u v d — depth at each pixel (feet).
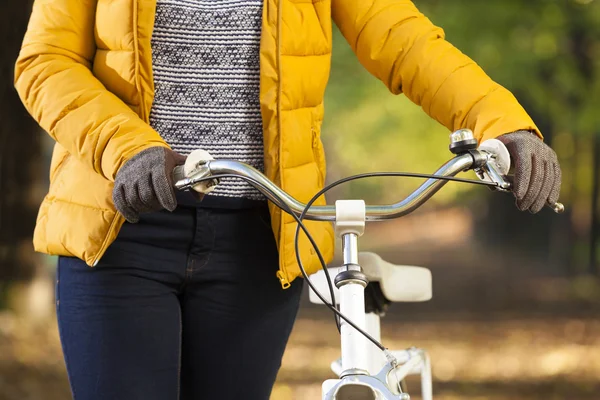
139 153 18.84
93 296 21.38
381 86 145.07
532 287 156.25
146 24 21.26
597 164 161.99
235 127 21.94
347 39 23.62
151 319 21.44
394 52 22.72
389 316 127.03
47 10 21.58
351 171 263.90
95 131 19.88
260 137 22.06
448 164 17.84
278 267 22.58
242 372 22.70
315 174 22.68
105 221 21.06
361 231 17.72
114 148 19.39
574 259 166.61
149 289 21.54
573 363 86.79
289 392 72.74
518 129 20.17
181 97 21.80
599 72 127.24
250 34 21.75
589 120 126.82
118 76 21.48
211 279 22.16
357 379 16.31
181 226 21.70
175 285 21.97
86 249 21.09
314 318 123.75
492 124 20.58
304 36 22.07
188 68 21.76
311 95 22.54
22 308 78.43
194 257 21.91
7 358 68.85
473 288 160.86
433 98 22.18
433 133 172.55
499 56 123.95
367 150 190.19
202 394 22.94
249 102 21.93
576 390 75.10
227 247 22.07
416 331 113.19
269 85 21.58
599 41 127.24
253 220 22.22
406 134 174.70
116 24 21.35
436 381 79.30
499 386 76.84
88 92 20.65
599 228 162.81
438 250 256.32
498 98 21.26
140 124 19.95
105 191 21.09
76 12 21.62
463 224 334.03
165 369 21.47
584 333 107.04
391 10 23.03
